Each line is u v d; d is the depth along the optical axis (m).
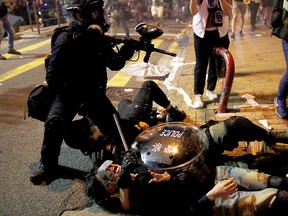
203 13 4.27
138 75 6.33
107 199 2.87
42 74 6.86
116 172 2.69
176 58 7.35
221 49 4.23
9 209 2.92
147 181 2.44
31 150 3.90
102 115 3.26
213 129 2.77
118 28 12.57
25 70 7.22
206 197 2.34
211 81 4.73
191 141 2.56
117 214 2.75
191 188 2.46
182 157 2.44
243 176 2.51
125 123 3.35
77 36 2.77
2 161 3.70
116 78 6.27
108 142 3.10
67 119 3.06
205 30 4.29
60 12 13.47
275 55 7.01
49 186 3.20
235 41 8.95
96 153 3.07
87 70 3.00
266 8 10.81
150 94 3.67
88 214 2.79
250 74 5.78
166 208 2.47
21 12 13.75
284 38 3.70
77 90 3.02
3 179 3.36
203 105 4.52
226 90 4.16
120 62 3.09
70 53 2.85
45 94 3.14
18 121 4.71
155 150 2.50
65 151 3.83
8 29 8.38
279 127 3.78
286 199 2.27
